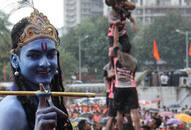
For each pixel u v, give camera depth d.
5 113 4.47
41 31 4.63
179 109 43.72
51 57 4.66
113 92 10.62
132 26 10.95
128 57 10.55
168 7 186.62
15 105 4.49
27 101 4.51
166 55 124.69
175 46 124.62
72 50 108.44
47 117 4.30
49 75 4.63
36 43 4.61
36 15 4.69
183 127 18.14
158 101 45.47
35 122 4.38
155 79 60.78
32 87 4.63
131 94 10.52
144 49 122.31
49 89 4.64
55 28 4.73
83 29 110.38
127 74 10.52
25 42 4.62
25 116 4.49
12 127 4.45
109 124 10.88
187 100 59.56
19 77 4.67
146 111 27.48
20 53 4.66
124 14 10.62
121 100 10.54
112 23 10.59
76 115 22.17
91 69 108.94
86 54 109.44
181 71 60.25
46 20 4.70
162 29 124.50
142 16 188.88
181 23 126.25
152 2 189.38
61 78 4.82
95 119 20.92
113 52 10.57
